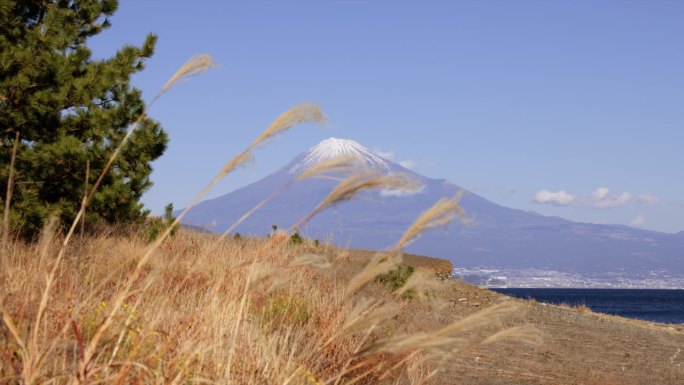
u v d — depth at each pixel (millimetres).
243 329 4371
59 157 12219
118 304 3062
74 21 15586
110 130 13953
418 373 5074
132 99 14727
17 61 12047
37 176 12383
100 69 13547
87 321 3582
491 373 8391
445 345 2586
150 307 4082
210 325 3732
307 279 9477
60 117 13180
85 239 10773
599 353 11492
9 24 13188
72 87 12648
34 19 15164
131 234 12625
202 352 3525
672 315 72062
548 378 8602
